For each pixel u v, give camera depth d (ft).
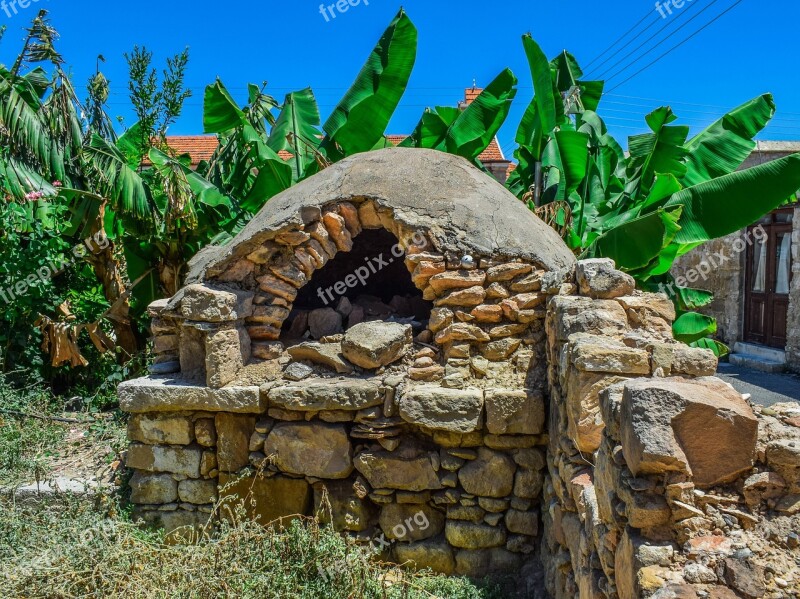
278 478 14.19
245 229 15.99
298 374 14.51
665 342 10.69
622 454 7.44
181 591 10.91
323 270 20.59
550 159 24.98
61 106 25.25
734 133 24.02
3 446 17.07
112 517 14.56
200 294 14.10
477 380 13.70
